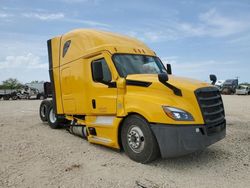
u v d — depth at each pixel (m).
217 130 5.97
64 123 9.70
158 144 5.56
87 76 7.43
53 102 9.39
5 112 15.93
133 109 5.90
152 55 7.79
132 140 6.03
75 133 8.49
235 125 10.63
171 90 5.62
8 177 4.98
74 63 8.05
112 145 6.57
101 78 6.70
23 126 10.41
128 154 6.15
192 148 5.39
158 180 4.96
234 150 6.99
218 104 6.16
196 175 5.25
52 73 9.34
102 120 6.93
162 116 5.46
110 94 6.63
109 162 5.93
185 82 5.94
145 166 5.71
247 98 33.47
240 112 15.15
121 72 6.59
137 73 6.85
